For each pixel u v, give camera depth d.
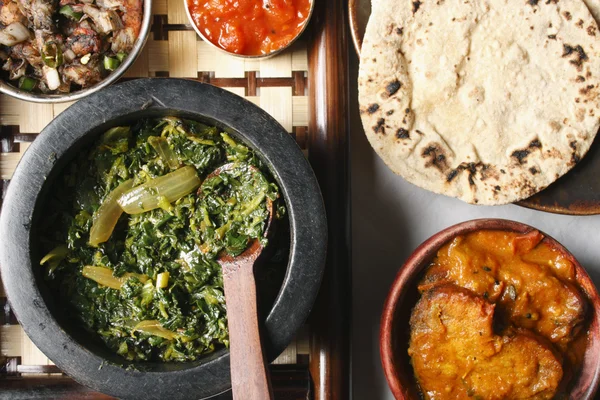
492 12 0.60
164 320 0.55
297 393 0.61
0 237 0.52
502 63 0.60
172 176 0.55
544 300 0.57
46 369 0.62
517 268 0.57
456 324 0.56
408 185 0.66
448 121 0.60
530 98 0.60
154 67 0.63
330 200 0.60
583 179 0.62
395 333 0.57
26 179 0.52
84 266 0.55
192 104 0.53
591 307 0.57
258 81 0.63
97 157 0.55
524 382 0.56
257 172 0.55
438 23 0.60
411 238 0.66
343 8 0.63
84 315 0.55
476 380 0.56
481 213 0.66
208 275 0.55
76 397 0.60
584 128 0.60
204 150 0.56
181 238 0.56
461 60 0.60
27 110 0.62
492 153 0.60
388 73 0.60
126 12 0.59
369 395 0.66
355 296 0.66
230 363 0.52
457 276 0.57
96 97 0.53
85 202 0.56
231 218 0.55
